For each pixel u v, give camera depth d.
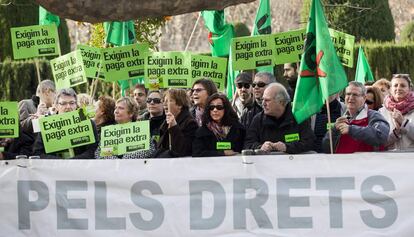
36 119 10.60
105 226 8.75
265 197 8.55
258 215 8.56
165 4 7.40
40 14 14.11
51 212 8.79
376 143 9.70
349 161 8.45
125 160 8.71
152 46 19.80
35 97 15.21
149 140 9.80
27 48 12.25
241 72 12.17
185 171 8.63
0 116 9.91
